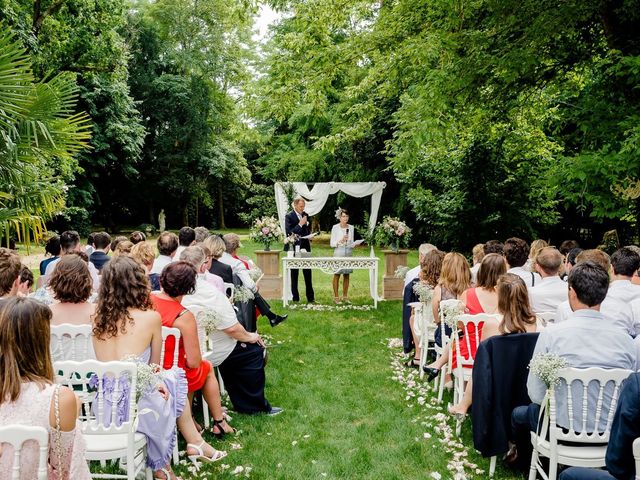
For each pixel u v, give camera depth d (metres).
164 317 3.62
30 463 1.86
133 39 30.06
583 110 7.37
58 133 6.48
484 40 7.74
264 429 4.31
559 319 3.92
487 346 3.49
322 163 22.52
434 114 7.70
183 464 3.67
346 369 5.91
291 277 9.92
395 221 10.04
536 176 11.97
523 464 3.55
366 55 10.16
